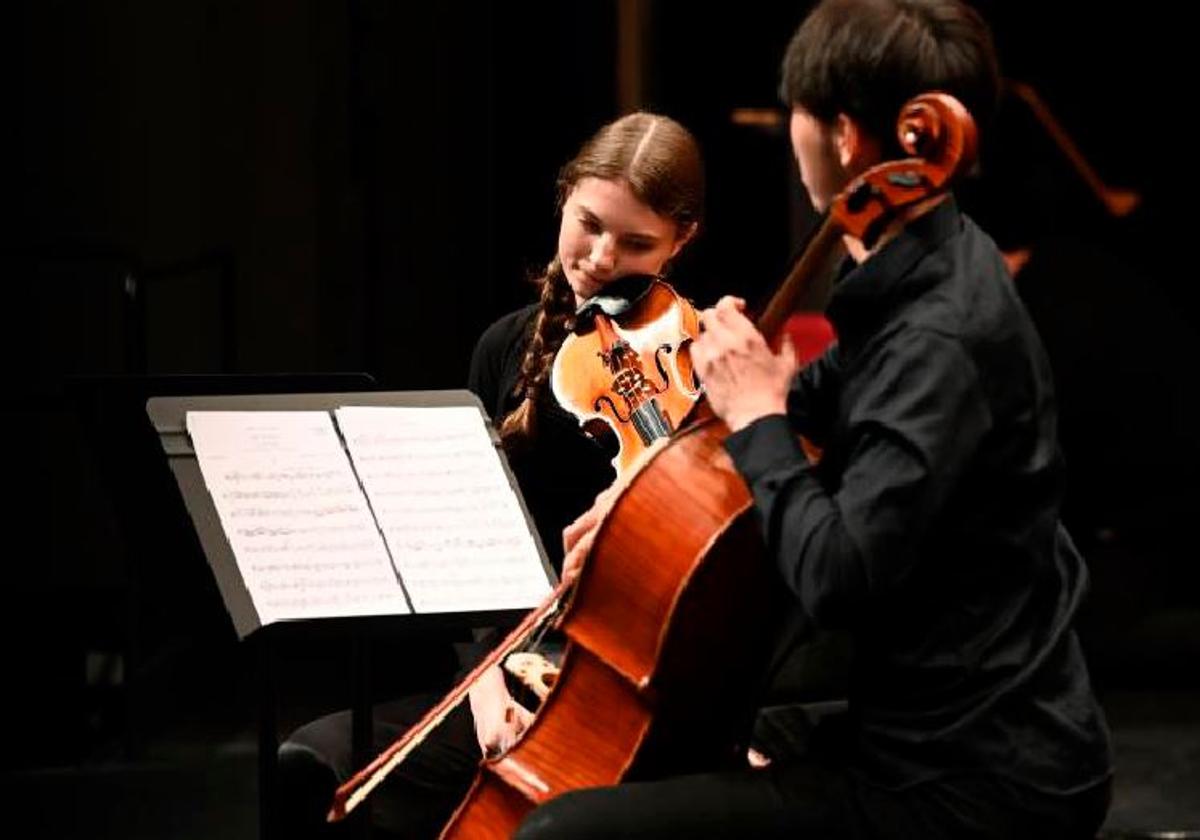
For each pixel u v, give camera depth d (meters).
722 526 7.52
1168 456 17.30
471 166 20.70
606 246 9.89
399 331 21.31
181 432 8.57
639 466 7.81
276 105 21.38
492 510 8.78
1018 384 7.19
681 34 21.45
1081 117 22.84
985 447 7.17
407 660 15.02
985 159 16.94
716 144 21.62
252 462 8.56
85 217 21.06
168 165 21.23
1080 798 7.21
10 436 20.88
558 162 19.86
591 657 7.90
